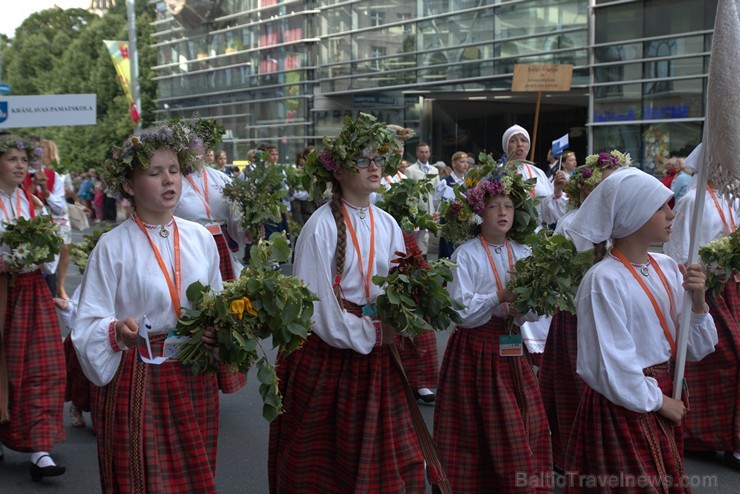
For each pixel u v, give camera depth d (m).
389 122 23.56
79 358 3.50
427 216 5.63
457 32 21.38
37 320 5.30
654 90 17.59
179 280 3.64
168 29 33.28
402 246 4.26
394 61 23.08
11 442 5.19
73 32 56.09
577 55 18.84
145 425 3.50
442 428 4.45
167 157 3.62
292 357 4.13
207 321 3.45
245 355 3.39
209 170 6.56
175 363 3.57
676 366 3.44
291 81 26.69
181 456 3.55
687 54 16.97
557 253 4.06
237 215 6.41
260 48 28.06
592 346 3.43
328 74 25.30
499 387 4.32
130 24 21.55
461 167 12.22
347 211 4.16
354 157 4.08
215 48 30.62
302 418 4.07
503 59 20.42
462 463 4.40
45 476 5.23
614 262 3.52
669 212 3.47
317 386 4.02
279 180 6.46
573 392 5.03
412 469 3.98
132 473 3.48
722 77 3.36
